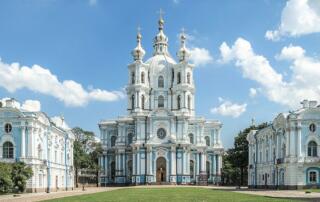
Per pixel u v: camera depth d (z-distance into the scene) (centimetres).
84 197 5097
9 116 7356
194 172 12381
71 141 10031
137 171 11631
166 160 11644
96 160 13300
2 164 6475
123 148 12275
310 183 7588
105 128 12900
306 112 7712
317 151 7669
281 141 8200
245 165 12381
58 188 8712
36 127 7450
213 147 12938
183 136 11950
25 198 5191
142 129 11956
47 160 8012
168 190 7244
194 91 13188
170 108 13075
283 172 8006
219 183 12619
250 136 10650
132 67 13238
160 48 14000
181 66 13088
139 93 12875
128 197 4922
